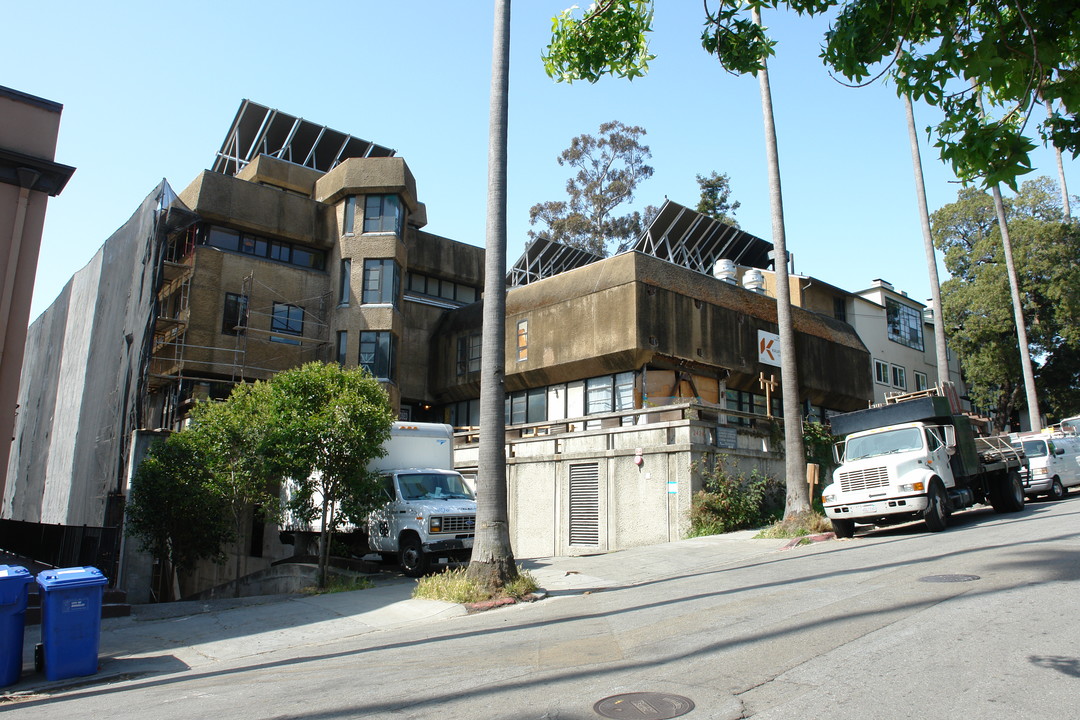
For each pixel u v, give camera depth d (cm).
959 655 566
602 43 810
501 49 1240
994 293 3662
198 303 2712
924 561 1050
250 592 1878
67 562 1580
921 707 460
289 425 1442
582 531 2019
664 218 3262
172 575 2384
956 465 1627
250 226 2905
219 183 2847
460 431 2472
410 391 3191
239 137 3572
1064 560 941
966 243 4103
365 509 1487
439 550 1505
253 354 2798
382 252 2978
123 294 2667
